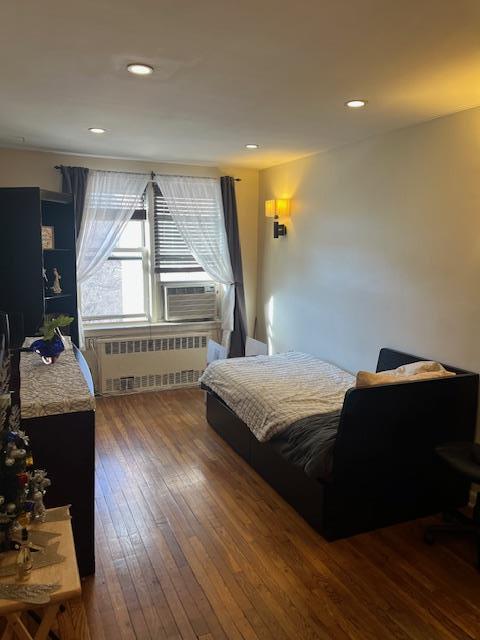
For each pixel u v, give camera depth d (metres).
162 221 5.12
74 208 4.34
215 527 2.73
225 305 5.41
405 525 2.79
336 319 4.20
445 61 2.12
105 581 2.27
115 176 4.74
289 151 4.24
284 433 3.00
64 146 4.17
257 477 3.33
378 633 1.99
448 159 2.99
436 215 3.10
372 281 3.72
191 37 1.89
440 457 2.57
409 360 3.34
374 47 1.97
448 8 1.62
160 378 5.22
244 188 5.39
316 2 1.58
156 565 2.39
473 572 2.39
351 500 2.64
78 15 1.71
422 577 2.34
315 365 4.17
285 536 2.66
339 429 2.50
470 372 2.94
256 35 1.87
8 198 3.66
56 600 1.39
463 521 2.75
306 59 2.10
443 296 3.09
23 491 1.56
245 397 3.49
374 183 3.64
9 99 2.76
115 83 2.47
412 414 2.67
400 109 2.86
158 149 4.25
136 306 5.21
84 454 2.19
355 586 2.27
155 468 3.44
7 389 1.96
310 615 2.08
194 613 2.08
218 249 5.28
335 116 3.05
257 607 2.12
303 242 4.64
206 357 5.37
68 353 2.93
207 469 3.44
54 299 4.32
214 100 2.74
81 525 2.24
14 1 1.60
